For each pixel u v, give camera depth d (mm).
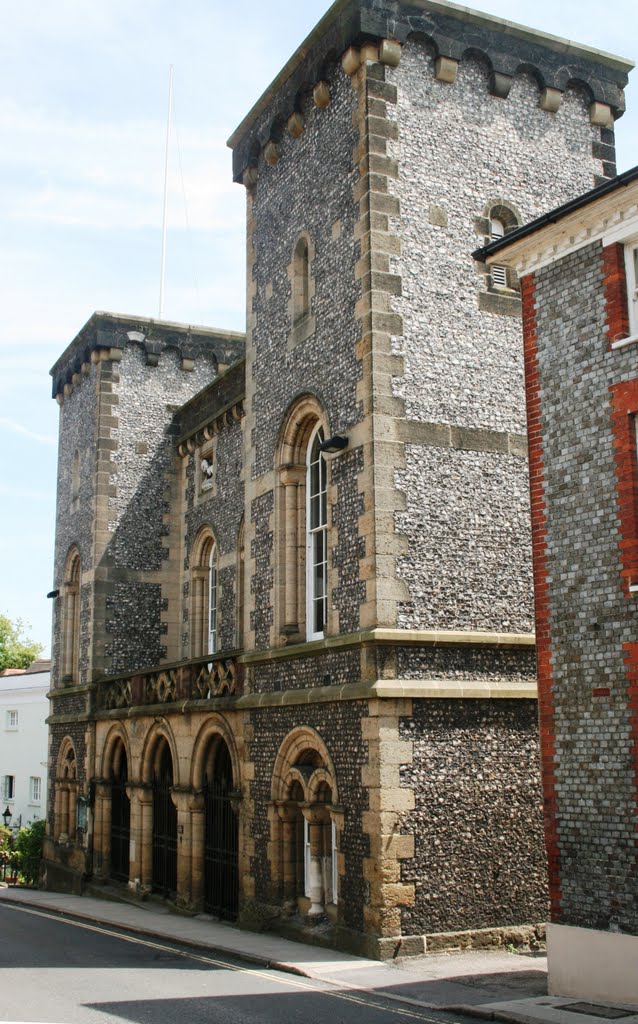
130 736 22453
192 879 18875
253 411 18406
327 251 16359
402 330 15141
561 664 11516
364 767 13867
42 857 27812
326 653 15141
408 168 15719
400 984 11703
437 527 14781
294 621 16734
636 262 11445
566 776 11305
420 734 13922
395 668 14047
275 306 17984
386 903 13234
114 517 25797
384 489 14516
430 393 15164
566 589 11578
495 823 14172
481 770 14227
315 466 16891
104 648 25047
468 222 16062
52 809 27422
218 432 24266
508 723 14578
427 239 15633
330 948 14141
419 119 16000
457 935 13555
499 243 12719
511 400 15820
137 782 21781
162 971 12906
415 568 14500
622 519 11055
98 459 25953
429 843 13664
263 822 16422
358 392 15094
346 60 15930
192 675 19703
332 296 16094
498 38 16875
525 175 16812
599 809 10914
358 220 15539
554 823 11375
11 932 17281
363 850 13703
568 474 11750
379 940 13086
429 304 15445
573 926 10992
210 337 27828
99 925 18281
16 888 27938
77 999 10953
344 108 16234
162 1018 9922
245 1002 10789
